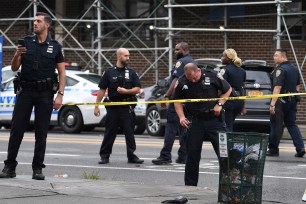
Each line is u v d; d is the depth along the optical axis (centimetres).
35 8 5519
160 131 4388
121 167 2898
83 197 1988
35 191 2041
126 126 2994
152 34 5606
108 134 3003
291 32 5178
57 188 2111
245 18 5319
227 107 2922
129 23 5669
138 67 5628
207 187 2342
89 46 5756
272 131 3272
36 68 2188
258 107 4088
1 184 2133
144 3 5628
